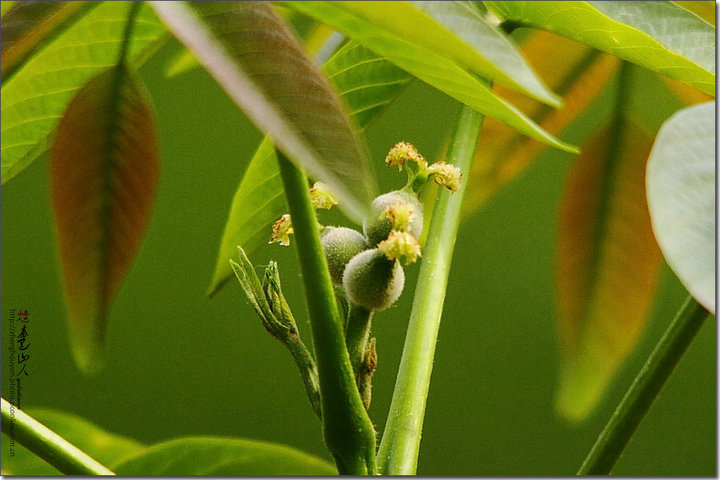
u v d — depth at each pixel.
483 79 0.74
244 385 1.52
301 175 0.68
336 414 0.69
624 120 0.81
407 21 0.64
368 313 0.70
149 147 0.71
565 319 0.82
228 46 0.65
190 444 0.77
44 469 0.79
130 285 1.53
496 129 0.83
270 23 0.65
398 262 0.70
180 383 1.51
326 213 1.19
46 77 0.72
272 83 0.65
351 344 0.70
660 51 0.70
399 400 0.71
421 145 1.45
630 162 0.81
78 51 0.72
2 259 1.48
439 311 0.73
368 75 0.76
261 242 0.76
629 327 0.82
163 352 1.51
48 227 1.50
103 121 0.70
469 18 0.65
